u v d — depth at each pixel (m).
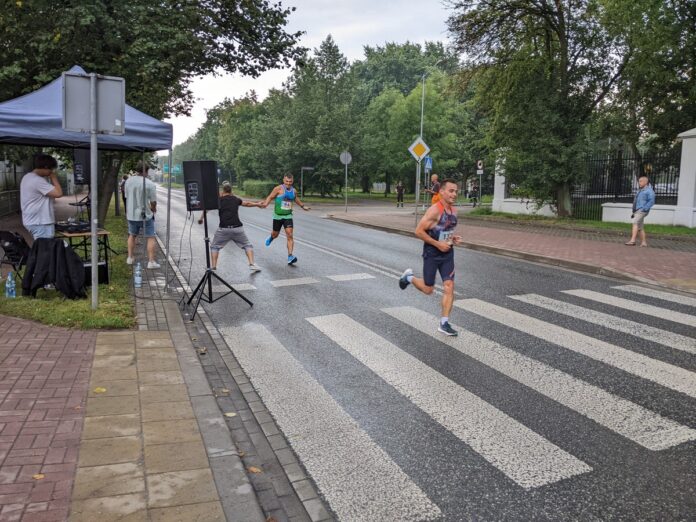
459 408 4.55
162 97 16.47
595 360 5.69
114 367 5.14
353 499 3.31
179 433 3.89
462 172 56.44
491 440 4.01
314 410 4.54
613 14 20.61
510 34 23.22
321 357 5.82
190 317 7.37
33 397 4.39
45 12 12.14
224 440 3.86
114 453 3.58
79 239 13.91
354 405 4.63
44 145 9.55
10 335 5.92
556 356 5.82
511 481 3.48
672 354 5.88
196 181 7.71
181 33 12.80
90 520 2.87
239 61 15.90
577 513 3.15
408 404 4.64
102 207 14.73
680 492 3.35
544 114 22.34
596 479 3.49
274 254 13.05
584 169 22.12
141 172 10.45
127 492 3.15
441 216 6.51
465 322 7.16
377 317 7.41
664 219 19.11
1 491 3.09
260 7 15.25
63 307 6.92
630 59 22.05
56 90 7.74
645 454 3.80
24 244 8.20
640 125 25.14
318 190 49.03
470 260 12.65
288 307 7.96
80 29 12.23
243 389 4.98
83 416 4.10
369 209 34.34
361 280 9.93
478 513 3.16
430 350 6.02
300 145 46.50
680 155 19.11
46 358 5.29
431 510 3.19
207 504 3.07
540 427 4.21
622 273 10.44
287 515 3.16
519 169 23.45
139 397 4.49
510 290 9.20
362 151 47.25
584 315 7.54
